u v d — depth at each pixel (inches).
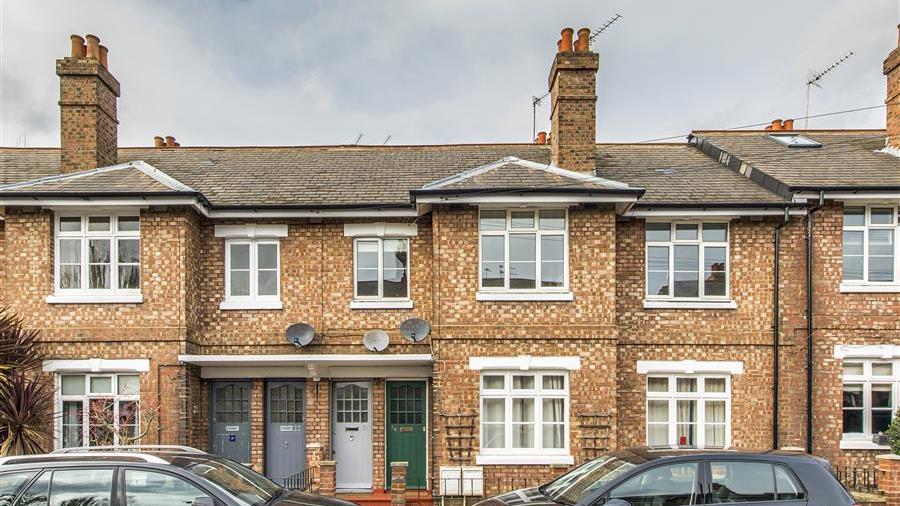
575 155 582.2
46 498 282.4
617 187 505.7
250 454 555.8
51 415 485.7
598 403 510.0
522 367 510.6
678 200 538.6
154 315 517.7
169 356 514.6
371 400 563.2
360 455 561.9
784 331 538.6
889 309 538.6
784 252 543.8
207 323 550.9
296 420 563.8
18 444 460.4
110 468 290.0
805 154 632.4
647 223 553.0
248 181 606.2
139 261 525.7
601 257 517.7
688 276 551.2
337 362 526.0
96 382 523.8
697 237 552.7
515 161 552.1
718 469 300.5
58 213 526.9
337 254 558.6
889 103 627.2
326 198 560.7
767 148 666.8
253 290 558.9
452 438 506.9
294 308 553.9
